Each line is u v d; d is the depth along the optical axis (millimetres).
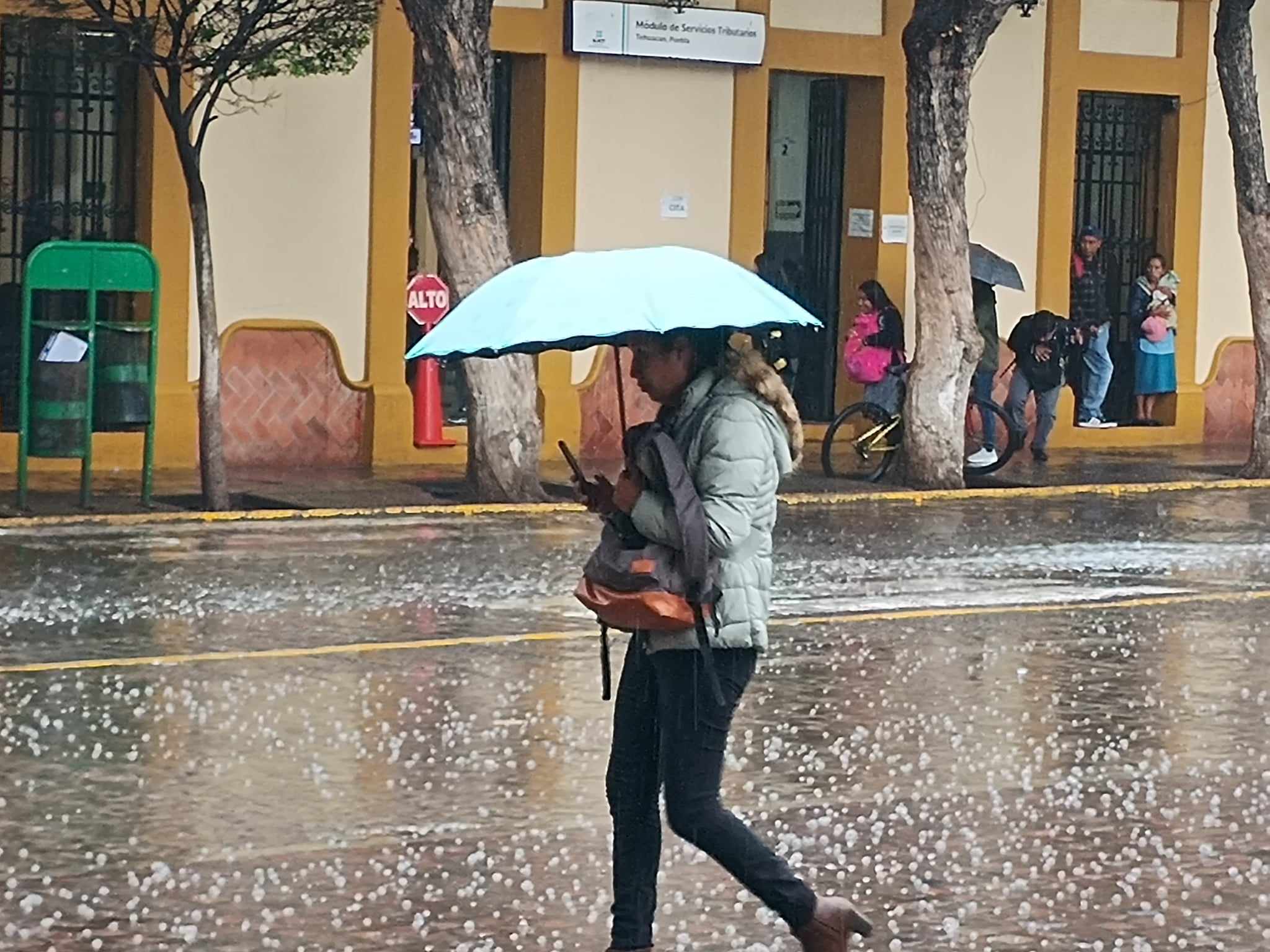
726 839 6664
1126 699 11375
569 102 22844
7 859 8016
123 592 13953
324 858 8109
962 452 21469
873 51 24219
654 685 6852
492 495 19375
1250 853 8453
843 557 16453
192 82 19859
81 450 17734
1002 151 25156
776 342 22672
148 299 21000
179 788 9109
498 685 11320
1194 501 21016
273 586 14352
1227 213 26531
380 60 21875
